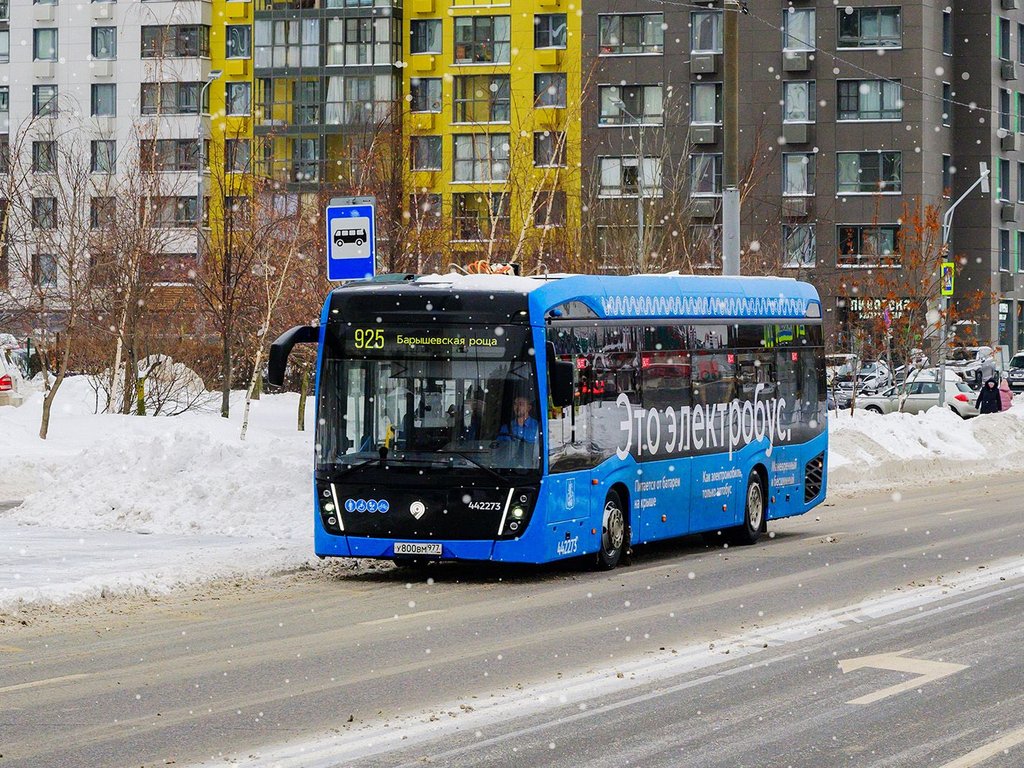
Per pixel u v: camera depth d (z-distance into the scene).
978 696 16.78
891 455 54.78
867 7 126.44
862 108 126.31
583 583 27.25
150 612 23.41
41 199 70.81
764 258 94.56
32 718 15.69
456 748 14.32
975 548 31.89
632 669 18.41
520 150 76.12
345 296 27.62
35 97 139.12
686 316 32.34
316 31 131.38
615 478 29.28
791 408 36.56
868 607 23.53
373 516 27.14
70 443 51.78
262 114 131.75
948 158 130.50
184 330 70.88
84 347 66.88
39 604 23.61
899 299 82.75
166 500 35.31
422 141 128.25
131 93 137.25
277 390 96.00
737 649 19.81
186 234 73.56
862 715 15.80
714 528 33.03
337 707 16.19
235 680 17.77
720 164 125.94
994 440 61.81
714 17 126.75
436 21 130.50
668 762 13.83
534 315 26.97
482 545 26.77
